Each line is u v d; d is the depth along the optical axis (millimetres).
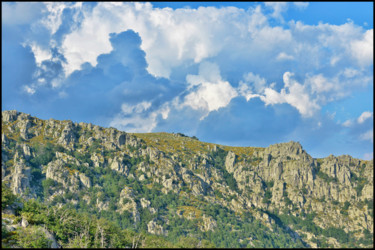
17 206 189875
